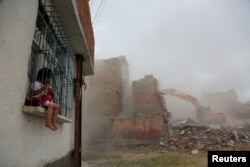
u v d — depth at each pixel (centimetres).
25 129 289
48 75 339
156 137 1934
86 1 634
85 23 609
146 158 1197
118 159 1236
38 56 376
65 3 428
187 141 1736
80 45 595
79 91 617
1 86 228
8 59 241
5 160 237
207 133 1930
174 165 964
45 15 400
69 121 475
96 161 1191
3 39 230
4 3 231
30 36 301
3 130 233
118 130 2041
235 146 1544
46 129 380
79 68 640
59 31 479
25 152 290
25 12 284
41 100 312
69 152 606
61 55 516
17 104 264
